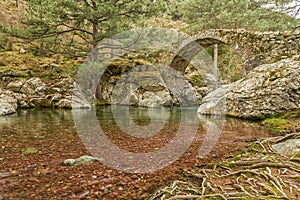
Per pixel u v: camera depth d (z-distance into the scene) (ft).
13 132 21.29
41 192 10.03
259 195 9.21
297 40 36.40
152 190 10.70
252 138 20.52
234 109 33.83
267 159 13.37
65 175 11.93
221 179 11.41
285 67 31.17
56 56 52.85
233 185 10.46
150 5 40.63
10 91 38.99
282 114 29.04
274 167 12.14
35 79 42.37
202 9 62.95
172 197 9.40
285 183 10.18
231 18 53.67
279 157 13.76
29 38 40.32
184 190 10.35
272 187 9.91
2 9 63.21
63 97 42.04
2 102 33.76
